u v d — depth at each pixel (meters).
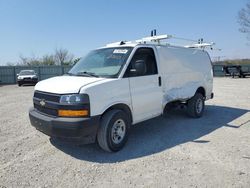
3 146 5.07
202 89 7.86
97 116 4.35
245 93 13.67
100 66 5.25
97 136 4.60
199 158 4.38
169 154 4.58
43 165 4.16
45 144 5.16
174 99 6.26
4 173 3.88
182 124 6.75
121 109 4.92
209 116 7.75
